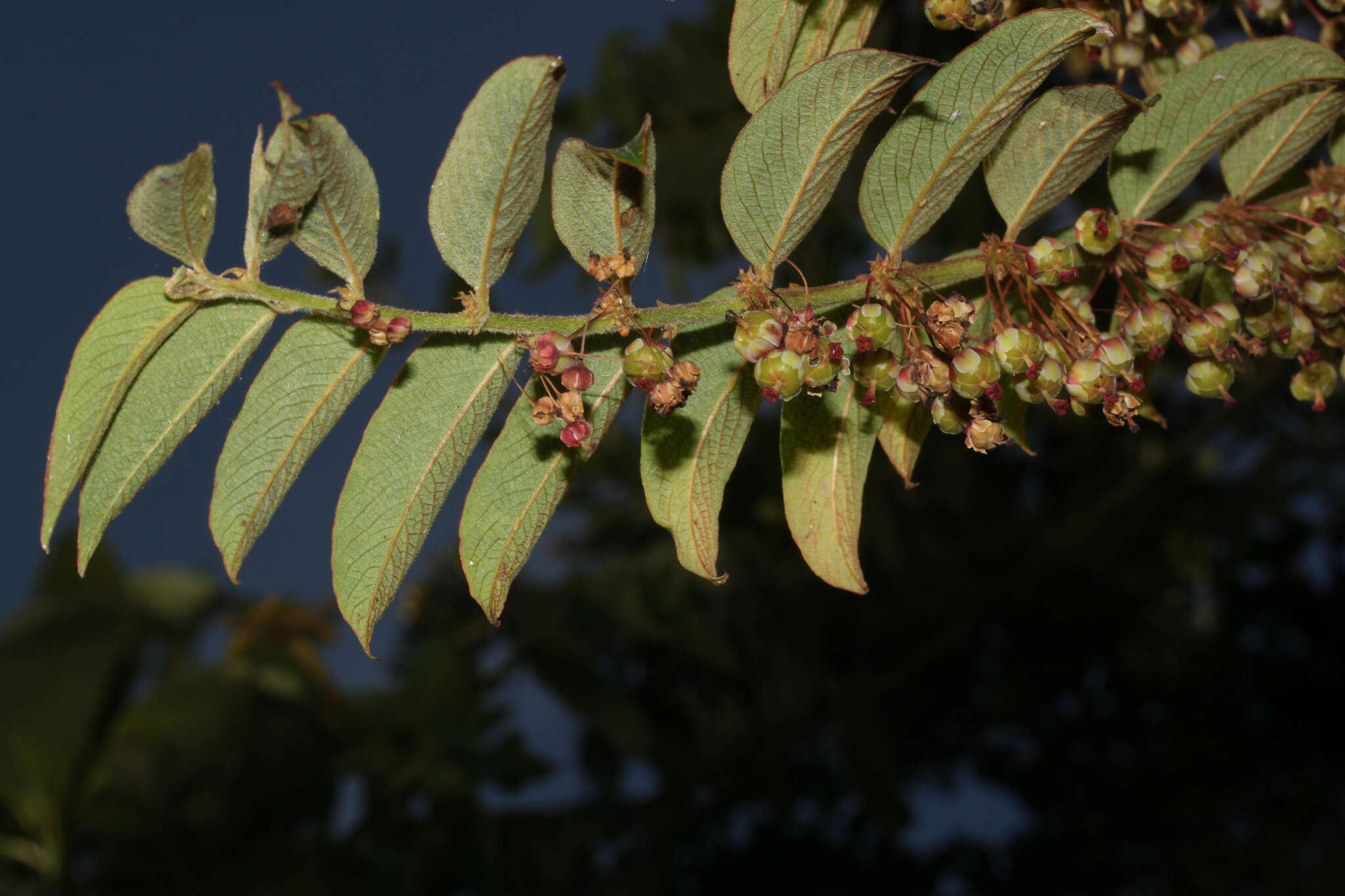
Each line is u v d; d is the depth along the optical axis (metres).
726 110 5.34
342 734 5.68
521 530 1.39
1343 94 1.56
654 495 1.52
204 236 1.18
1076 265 1.55
